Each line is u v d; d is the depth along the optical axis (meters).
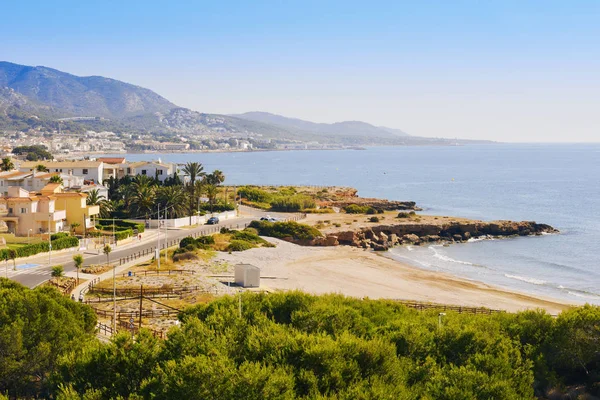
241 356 41.84
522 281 104.25
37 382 43.62
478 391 38.44
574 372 48.41
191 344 42.03
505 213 197.25
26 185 138.62
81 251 105.44
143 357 40.41
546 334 51.28
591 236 153.62
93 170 161.12
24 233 110.56
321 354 39.81
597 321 50.41
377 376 39.31
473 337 47.03
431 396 37.81
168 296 77.12
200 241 113.25
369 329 52.50
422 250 135.00
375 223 152.75
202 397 34.59
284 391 35.91
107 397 36.97
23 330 43.62
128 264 96.00
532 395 41.38
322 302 59.69
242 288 84.81
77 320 49.56
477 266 117.19
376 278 101.38
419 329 49.66
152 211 138.12
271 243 124.38
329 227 144.62
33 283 79.56
